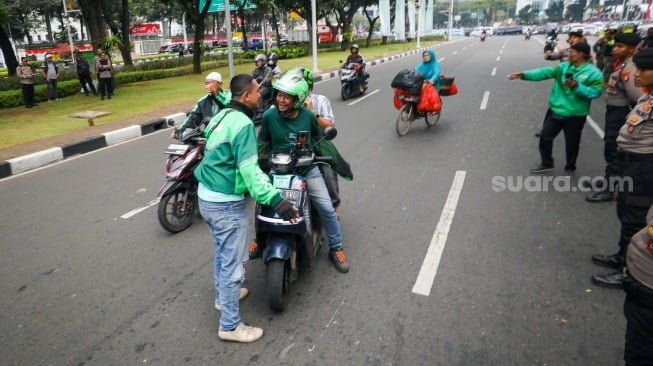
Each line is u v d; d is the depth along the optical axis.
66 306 3.32
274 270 2.96
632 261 1.87
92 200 5.52
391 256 3.86
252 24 69.00
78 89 15.65
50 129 9.59
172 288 3.51
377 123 9.20
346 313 3.10
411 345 2.76
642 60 2.80
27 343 2.92
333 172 3.86
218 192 2.61
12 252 4.20
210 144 2.61
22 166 7.05
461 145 7.27
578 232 4.16
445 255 3.84
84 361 2.73
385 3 43.59
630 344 1.94
